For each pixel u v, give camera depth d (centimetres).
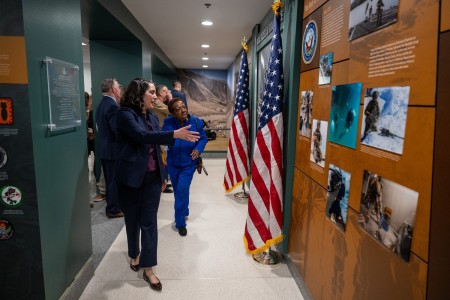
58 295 180
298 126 228
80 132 211
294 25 227
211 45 640
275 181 242
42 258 162
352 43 140
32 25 151
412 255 98
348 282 144
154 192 216
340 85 153
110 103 318
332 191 162
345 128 147
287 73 247
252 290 221
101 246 284
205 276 239
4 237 158
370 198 124
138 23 442
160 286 218
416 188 96
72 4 197
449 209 83
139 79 208
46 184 166
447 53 84
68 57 191
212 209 398
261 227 256
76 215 205
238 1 352
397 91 107
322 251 178
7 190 154
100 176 412
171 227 336
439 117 87
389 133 111
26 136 151
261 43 409
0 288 162
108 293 213
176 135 191
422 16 94
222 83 1173
